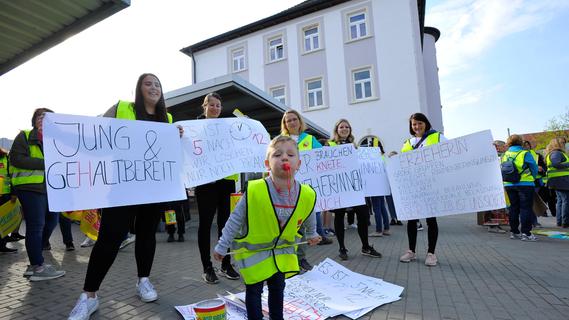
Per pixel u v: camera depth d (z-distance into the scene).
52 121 2.79
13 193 5.32
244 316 2.69
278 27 21.86
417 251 5.56
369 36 18.92
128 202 3.00
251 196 2.27
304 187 2.44
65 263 4.94
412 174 4.88
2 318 2.81
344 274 3.86
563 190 8.23
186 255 5.51
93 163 2.93
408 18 18.22
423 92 17.83
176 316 2.86
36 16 4.54
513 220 6.65
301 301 3.11
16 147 3.89
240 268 2.31
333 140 5.75
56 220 5.94
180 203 7.08
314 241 2.63
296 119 4.93
